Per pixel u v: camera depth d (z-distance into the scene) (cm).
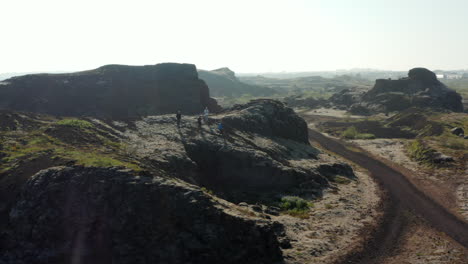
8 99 7481
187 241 2303
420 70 15675
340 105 17362
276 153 5056
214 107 9938
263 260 2367
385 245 2836
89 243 2336
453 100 14112
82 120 4322
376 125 10850
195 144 4309
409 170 5750
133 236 2339
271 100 7444
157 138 4291
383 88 16100
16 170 2748
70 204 2450
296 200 3809
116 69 9538
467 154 5991
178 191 2503
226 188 4116
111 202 2462
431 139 7656
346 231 3086
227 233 2372
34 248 2309
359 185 4769
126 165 2784
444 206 3897
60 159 2869
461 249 2806
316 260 2494
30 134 3584
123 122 4738
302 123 7206
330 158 5962
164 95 8931
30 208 2431
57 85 8244
